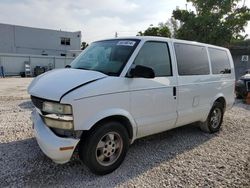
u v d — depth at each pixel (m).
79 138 3.30
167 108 4.32
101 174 3.57
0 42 36.28
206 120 5.55
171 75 4.41
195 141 5.18
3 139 4.86
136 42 4.05
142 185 3.36
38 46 39.16
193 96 4.86
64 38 41.31
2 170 3.61
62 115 3.18
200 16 24.50
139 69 3.63
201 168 3.91
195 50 5.09
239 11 25.48
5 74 29.53
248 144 5.10
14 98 10.30
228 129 6.16
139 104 3.86
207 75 5.28
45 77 3.82
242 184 3.45
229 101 6.08
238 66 19.30
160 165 3.98
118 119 3.75
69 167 3.77
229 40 23.36
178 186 3.36
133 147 4.71
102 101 3.39
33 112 4.05
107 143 3.59
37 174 3.54
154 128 4.19
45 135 3.32
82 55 4.59
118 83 3.57
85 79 3.44
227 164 4.09
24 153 4.20
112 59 3.96
